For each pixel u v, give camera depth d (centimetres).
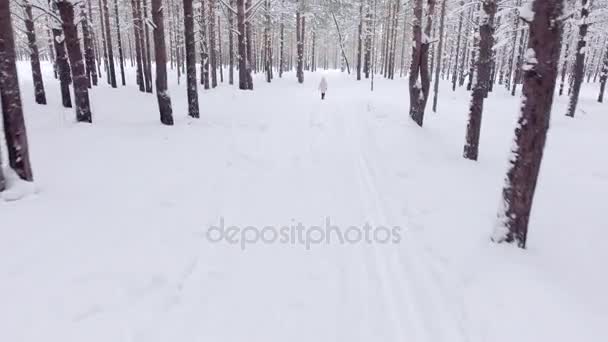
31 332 361
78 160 895
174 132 1281
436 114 2161
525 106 528
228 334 394
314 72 5075
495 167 1139
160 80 1355
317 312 434
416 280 499
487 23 1093
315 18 3934
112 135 1141
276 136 1357
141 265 495
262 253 566
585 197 912
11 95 640
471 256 547
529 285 463
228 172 941
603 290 487
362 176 945
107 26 2795
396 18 4222
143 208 678
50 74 3538
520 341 379
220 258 545
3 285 421
